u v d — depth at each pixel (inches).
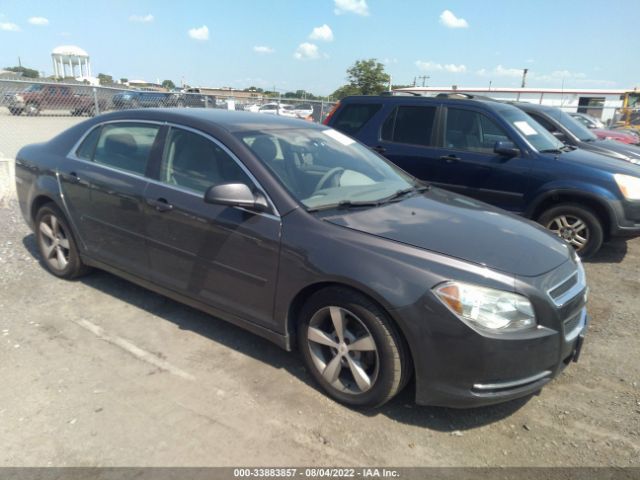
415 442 105.3
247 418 110.0
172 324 151.1
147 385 120.5
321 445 103.1
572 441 107.6
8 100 426.0
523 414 116.3
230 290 128.6
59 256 176.9
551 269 109.6
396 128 263.4
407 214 125.4
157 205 138.7
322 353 119.6
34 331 143.6
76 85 402.3
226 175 129.6
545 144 236.8
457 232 116.3
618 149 307.4
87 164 161.5
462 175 242.1
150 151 146.5
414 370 106.4
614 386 128.4
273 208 119.9
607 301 183.2
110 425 106.1
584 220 221.6
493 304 99.0
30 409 110.3
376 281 103.3
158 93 458.6
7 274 182.7
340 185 135.1
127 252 151.8
